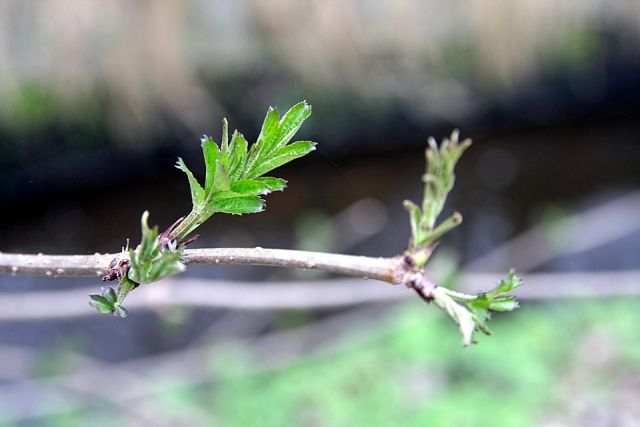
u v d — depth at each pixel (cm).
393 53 219
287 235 240
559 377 222
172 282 91
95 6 177
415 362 222
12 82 175
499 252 250
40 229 208
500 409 205
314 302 105
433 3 221
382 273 34
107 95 186
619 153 283
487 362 223
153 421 198
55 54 177
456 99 235
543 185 278
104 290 31
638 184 284
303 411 206
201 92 198
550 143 274
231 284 94
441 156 35
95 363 211
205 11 195
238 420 203
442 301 33
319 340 242
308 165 242
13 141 188
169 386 210
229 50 200
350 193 247
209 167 33
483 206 273
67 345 220
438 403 207
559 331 240
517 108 254
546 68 248
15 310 94
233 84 205
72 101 183
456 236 271
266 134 33
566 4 240
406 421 202
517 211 275
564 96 259
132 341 232
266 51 204
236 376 218
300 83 211
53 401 201
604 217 264
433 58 225
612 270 270
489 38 229
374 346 230
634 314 245
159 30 186
